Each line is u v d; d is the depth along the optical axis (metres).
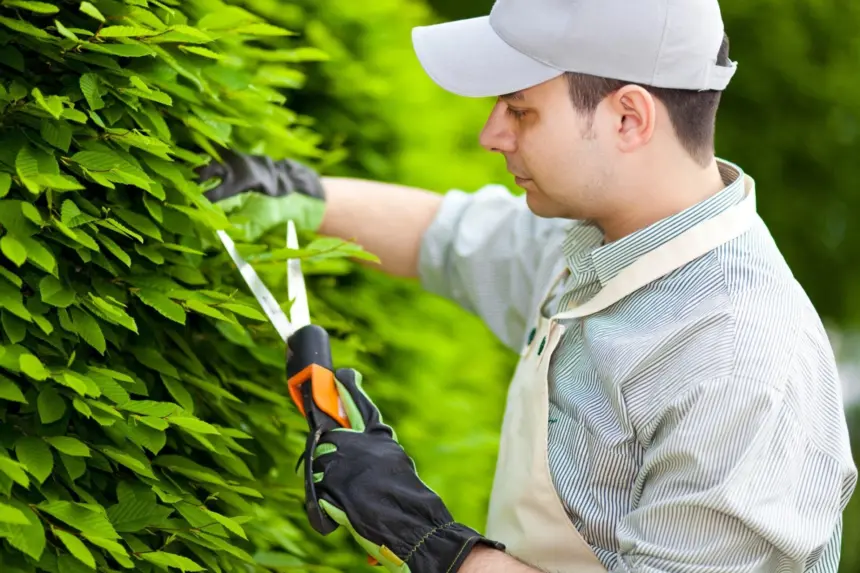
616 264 1.82
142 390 1.72
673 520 1.62
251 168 2.09
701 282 1.75
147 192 1.76
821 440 1.71
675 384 1.67
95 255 1.64
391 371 2.93
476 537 1.70
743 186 1.86
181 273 1.81
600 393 1.80
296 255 1.91
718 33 1.77
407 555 1.71
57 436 1.56
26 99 1.64
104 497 1.72
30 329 1.54
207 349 1.97
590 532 1.79
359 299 2.76
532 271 2.26
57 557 1.52
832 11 8.12
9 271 1.51
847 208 8.12
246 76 1.98
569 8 1.73
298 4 2.97
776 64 7.88
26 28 1.56
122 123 1.74
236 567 1.84
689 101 1.77
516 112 1.83
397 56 3.21
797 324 1.73
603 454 1.76
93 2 1.69
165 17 1.78
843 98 7.95
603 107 1.76
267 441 2.02
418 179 3.20
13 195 1.60
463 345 3.39
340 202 2.36
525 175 1.87
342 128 3.01
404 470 1.75
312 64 2.94
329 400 1.80
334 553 2.37
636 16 1.70
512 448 1.92
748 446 1.60
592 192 1.81
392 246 2.39
